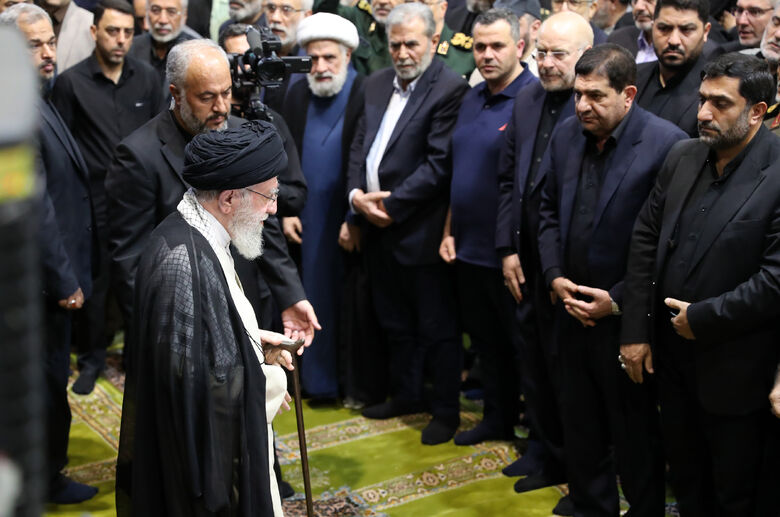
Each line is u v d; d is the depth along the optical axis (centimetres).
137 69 448
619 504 336
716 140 246
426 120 385
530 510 332
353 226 410
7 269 34
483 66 358
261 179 201
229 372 189
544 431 349
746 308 243
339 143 412
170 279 188
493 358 385
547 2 489
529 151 338
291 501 339
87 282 356
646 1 390
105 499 341
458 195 371
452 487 351
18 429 34
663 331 279
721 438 262
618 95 281
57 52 491
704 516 288
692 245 259
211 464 186
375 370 431
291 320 302
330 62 402
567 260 302
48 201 309
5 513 35
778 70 308
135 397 200
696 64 329
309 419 420
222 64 268
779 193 244
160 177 278
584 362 306
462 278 381
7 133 33
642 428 297
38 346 35
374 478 359
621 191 287
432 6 447
